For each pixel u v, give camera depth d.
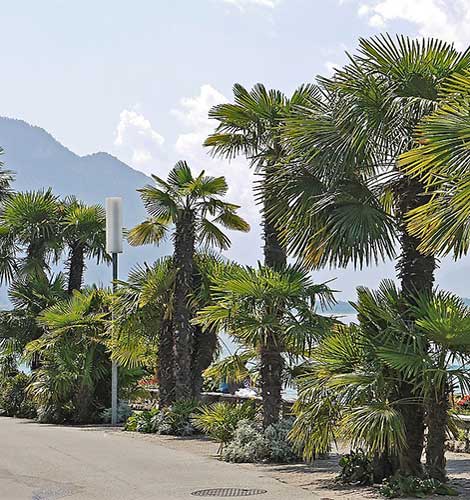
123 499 11.60
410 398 11.82
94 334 25.88
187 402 21.56
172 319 22.55
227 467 14.90
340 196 12.27
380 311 11.96
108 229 25.97
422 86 11.90
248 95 17.53
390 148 11.99
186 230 22.23
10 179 33.34
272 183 13.20
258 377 17.00
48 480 13.39
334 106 12.26
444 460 11.88
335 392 11.88
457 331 11.27
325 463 15.34
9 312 29.47
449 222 9.82
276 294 15.78
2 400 29.25
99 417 25.73
